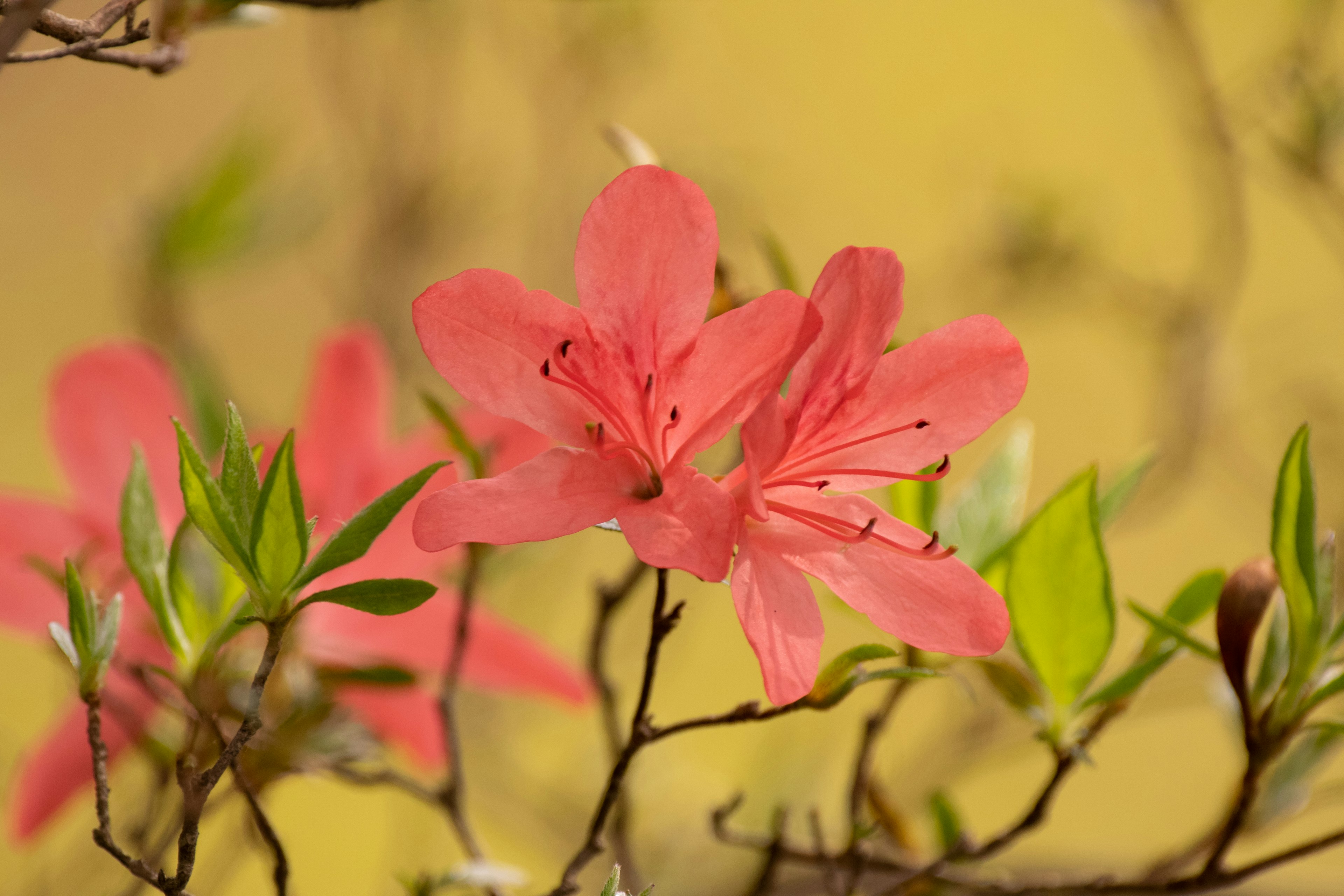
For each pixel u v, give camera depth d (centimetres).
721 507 59
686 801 79
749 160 103
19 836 65
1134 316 97
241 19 63
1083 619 62
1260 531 106
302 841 102
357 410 66
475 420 65
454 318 60
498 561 69
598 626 66
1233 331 105
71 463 66
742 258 95
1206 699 71
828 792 78
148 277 74
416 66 94
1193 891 62
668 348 60
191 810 58
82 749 65
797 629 60
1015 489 65
